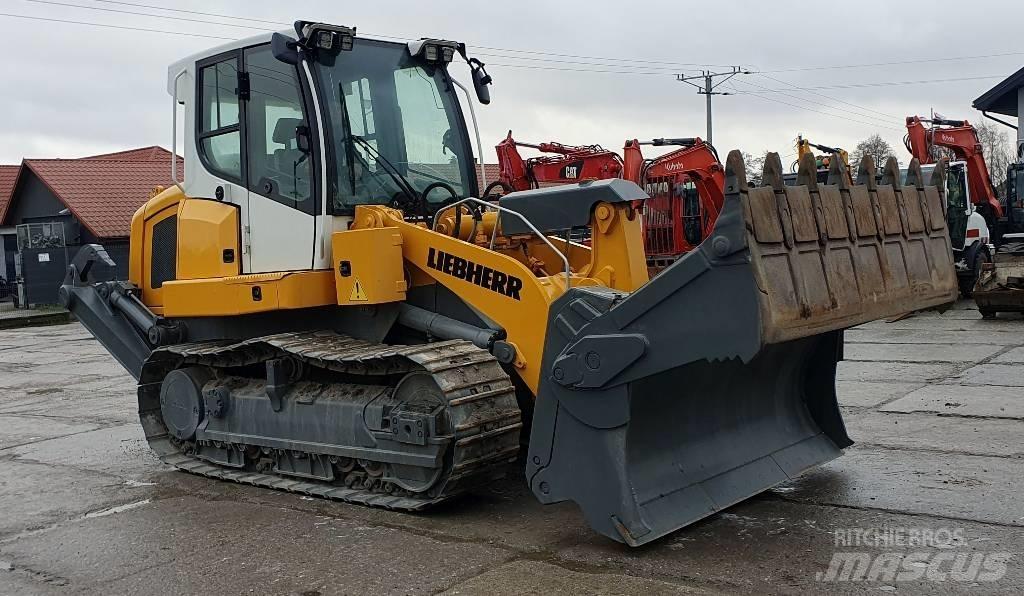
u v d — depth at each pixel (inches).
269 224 248.8
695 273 171.2
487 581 174.7
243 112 254.4
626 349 178.1
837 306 181.5
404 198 254.1
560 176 669.9
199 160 268.4
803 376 247.4
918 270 207.0
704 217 671.1
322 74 240.7
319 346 230.7
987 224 788.6
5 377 534.6
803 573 173.5
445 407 207.8
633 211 215.9
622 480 182.1
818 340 239.6
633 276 212.8
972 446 266.7
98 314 298.5
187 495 248.2
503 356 213.9
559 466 190.1
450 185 268.7
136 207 1141.7
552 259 253.3
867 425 299.9
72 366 574.2
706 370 201.6
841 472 243.6
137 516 230.2
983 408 318.3
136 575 187.8
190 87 269.9
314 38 238.5
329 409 231.8
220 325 273.4
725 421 218.7
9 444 331.0
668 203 681.0
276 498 239.9
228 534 211.6
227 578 183.5
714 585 169.0
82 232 1113.4
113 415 383.9
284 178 245.4
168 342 277.1
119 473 277.9
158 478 269.0
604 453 183.8
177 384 270.5
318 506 230.1
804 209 179.0
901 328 568.4
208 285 255.9
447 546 195.8
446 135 270.4
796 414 243.8
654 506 188.5
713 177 633.0
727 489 205.2
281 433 243.8
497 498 229.8
